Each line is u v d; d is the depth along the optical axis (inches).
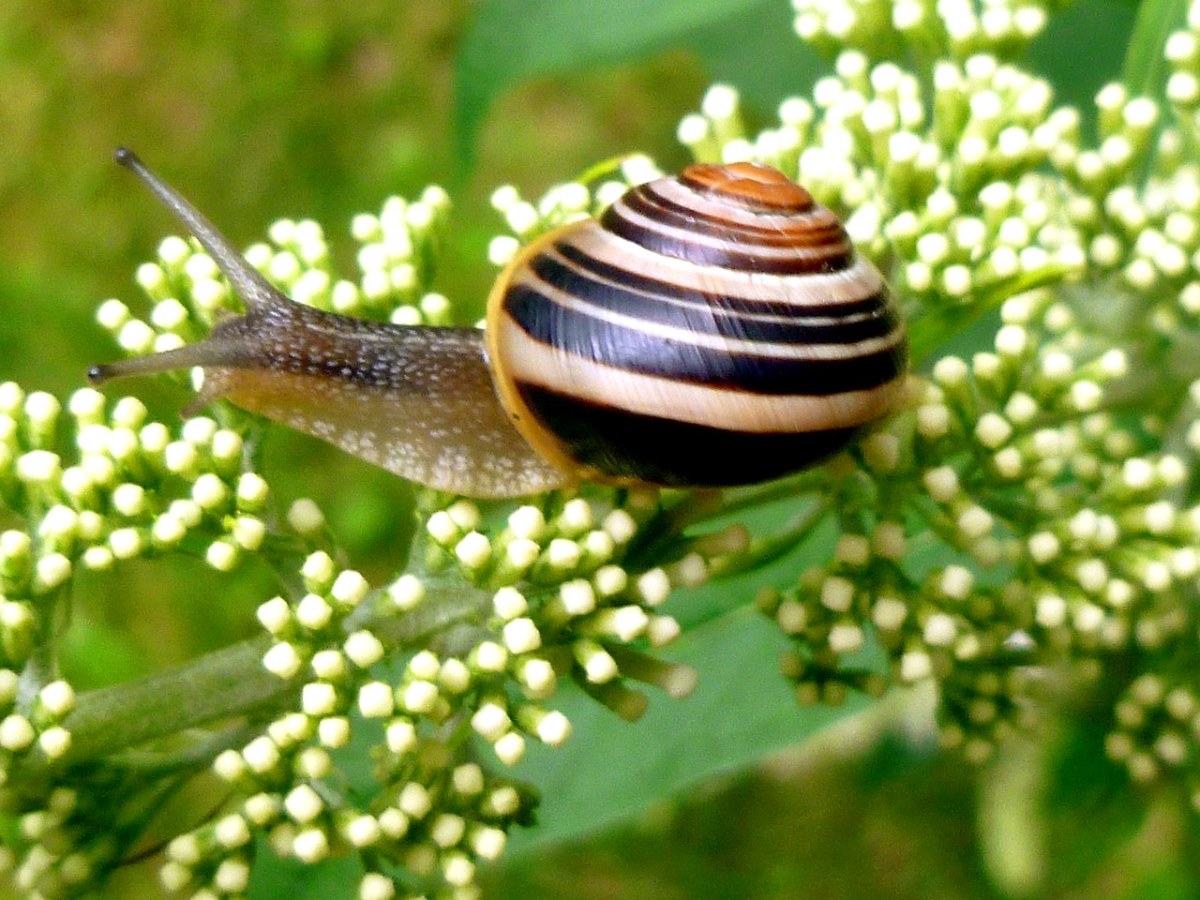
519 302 3.5
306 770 3.2
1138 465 3.8
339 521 7.6
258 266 3.9
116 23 9.5
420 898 3.3
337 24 9.4
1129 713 4.3
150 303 8.6
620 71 9.5
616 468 3.5
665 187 3.4
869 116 3.8
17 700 3.1
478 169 9.4
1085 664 4.1
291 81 9.3
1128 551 3.8
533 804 3.4
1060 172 4.0
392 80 9.3
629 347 3.3
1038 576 3.7
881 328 3.4
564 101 9.5
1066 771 5.1
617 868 7.0
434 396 3.6
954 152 3.9
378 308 3.8
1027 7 4.1
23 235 8.9
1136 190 4.2
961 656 3.6
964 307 3.6
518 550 3.2
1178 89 4.0
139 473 3.3
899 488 3.6
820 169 3.8
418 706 3.2
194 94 9.3
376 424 3.6
